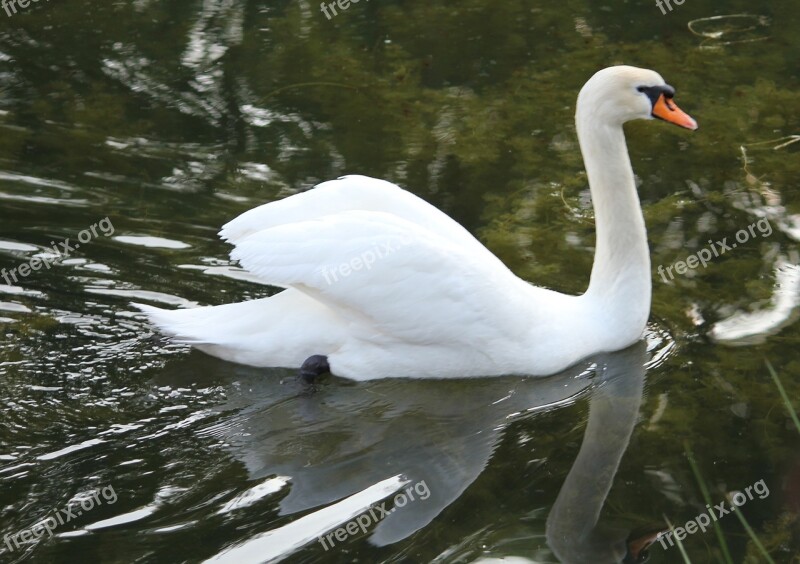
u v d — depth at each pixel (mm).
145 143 12555
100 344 9305
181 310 9148
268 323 9055
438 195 11742
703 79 13961
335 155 12406
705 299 10242
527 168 12266
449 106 13422
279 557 7066
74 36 14719
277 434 8406
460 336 9055
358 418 8695
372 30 15133
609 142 9461
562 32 15086
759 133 12914
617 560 7203
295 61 14328
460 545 7281
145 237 10938
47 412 8438
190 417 8508
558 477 8047
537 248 10953
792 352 9398
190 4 15734
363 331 9039
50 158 12156
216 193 11672
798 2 15781
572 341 9414
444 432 8570
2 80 13609
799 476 7977
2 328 9422
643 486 7953
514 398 9070
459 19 15445
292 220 9109
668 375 9258
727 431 8516
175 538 7195
